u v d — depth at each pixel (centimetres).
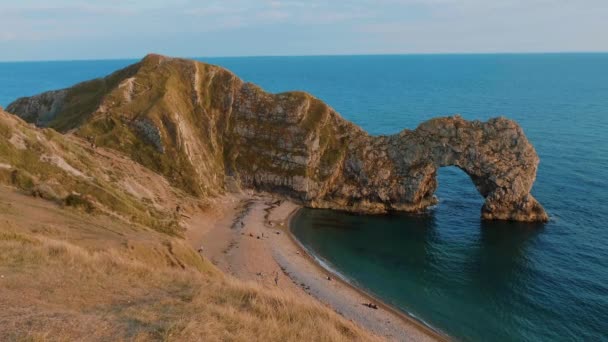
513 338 5462
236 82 12538
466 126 10425
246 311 2206
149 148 9969
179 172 9981
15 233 2930
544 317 5894
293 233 8994
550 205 9931
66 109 12000
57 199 5428
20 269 2203
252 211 9981
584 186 10906
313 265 7462
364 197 10731
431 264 7638
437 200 10856
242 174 11462
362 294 6506
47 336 1500
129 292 2216
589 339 5400
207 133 11644
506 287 6731
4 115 6462
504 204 9638
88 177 6931
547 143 15150
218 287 2520
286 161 11194
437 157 10425
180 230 7819
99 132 9688
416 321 5812
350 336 2380
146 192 8444
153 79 11669
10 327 1534
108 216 5644
